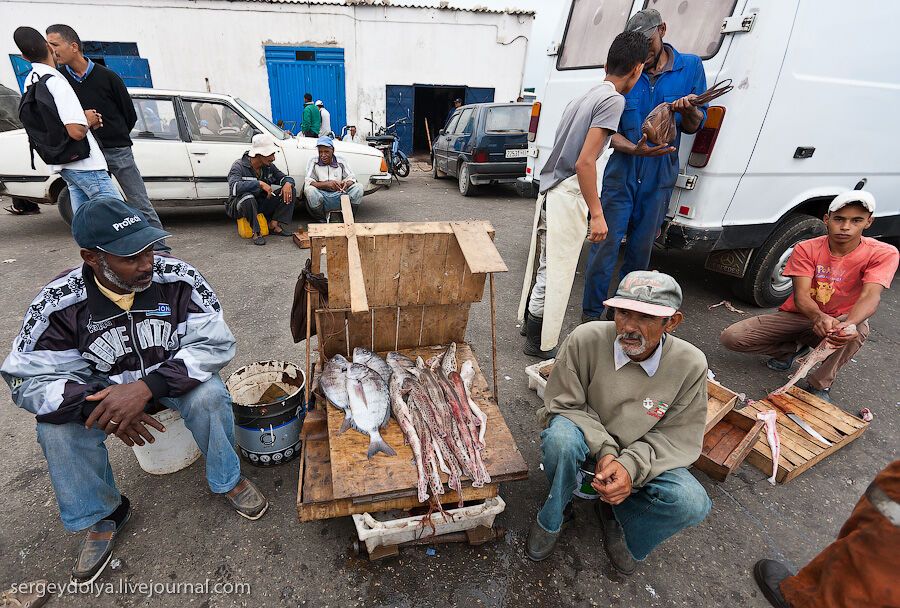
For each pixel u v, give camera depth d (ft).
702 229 11.09
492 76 41.98
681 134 10.82
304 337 7.82
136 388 5.44
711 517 6.99
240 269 15.21
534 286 10.64
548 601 5.72
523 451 8.09
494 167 26.78
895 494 3.83
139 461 7.10
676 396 5.78
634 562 6.14
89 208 4.85
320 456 6.45
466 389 7.23
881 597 3.96
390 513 6.20
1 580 5.63
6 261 15.37
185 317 5.99
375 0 37.47
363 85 40.60
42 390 5.18
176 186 18.34
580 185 8.62
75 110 10.64
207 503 6.80
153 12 35.17
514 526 6.69
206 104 18.35
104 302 5.43
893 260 8.29
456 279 7.36
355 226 6.55
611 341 5.96
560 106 14.82
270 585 5.74
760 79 9.78
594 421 5.98
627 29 9.59
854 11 10.11
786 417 8.63
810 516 7.08
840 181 12.50
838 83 10.78
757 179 11.10
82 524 5.57
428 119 51.98
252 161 17.43
